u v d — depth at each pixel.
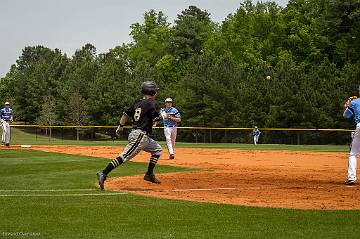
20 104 149.50
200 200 16.47
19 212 13.78
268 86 97.56
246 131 96.38
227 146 64.44
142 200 16.14
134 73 125.62
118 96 117.38
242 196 17.53
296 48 128.00
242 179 22.81
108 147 53.41
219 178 23.11
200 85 104.81
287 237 11.18
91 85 122.81
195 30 159.62
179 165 30.56
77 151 44.22
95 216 13.32
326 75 102.75
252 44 128.25
